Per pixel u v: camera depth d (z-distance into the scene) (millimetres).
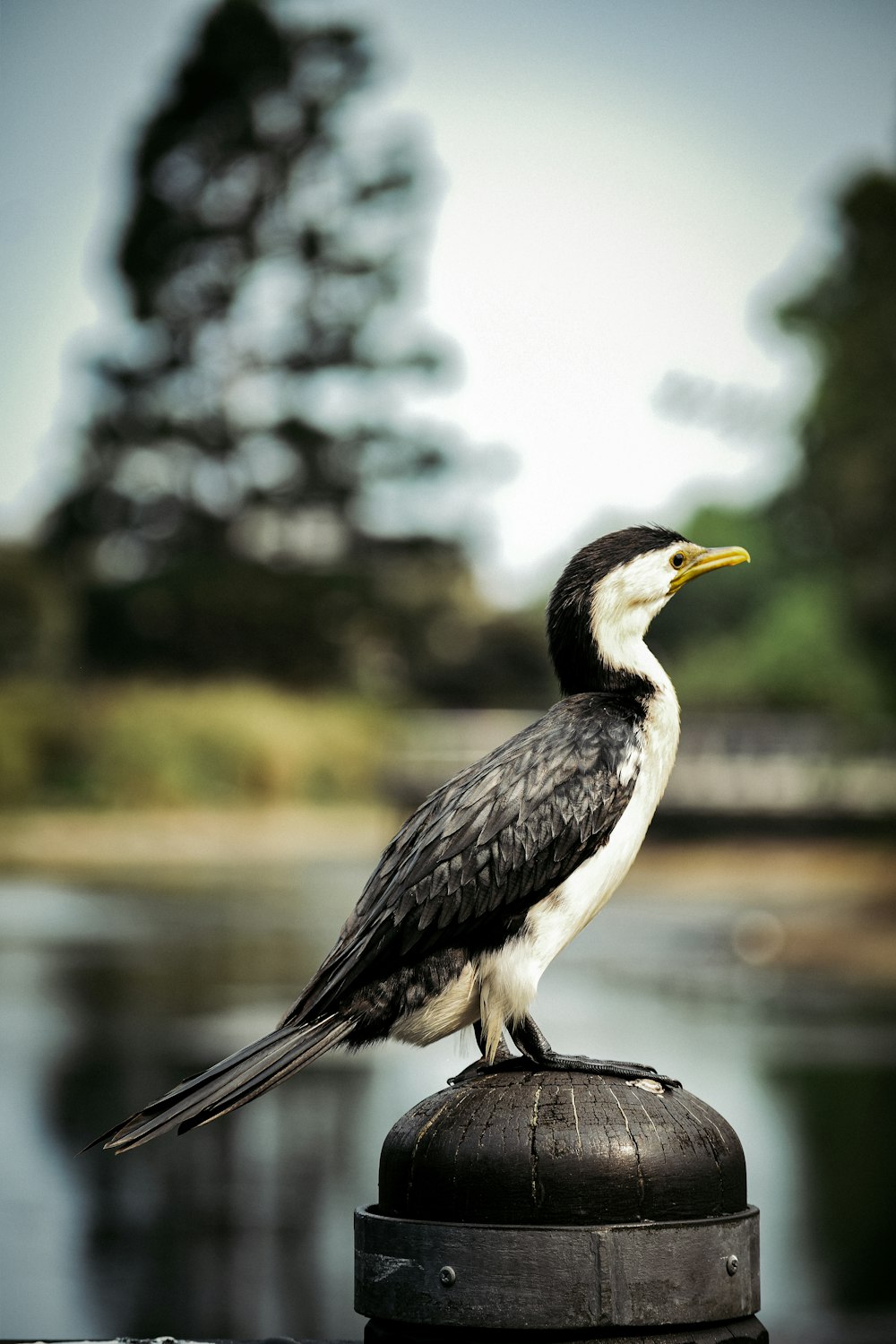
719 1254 3092
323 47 61406
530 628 73000
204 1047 16078
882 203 40406
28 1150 11945
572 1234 3014
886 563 40438
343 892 34125
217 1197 10711
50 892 34000
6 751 47281
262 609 59562
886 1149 11797
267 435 61781
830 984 22094
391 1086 14773
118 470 61531
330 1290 8711
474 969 4008
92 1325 8062
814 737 43500
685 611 66312
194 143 60656
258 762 49281
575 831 4074
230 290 60938
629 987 21766
